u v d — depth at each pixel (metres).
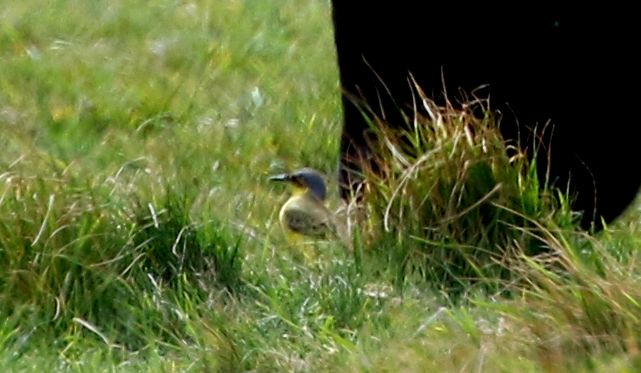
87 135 16.33
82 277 11.25
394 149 11.90
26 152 14.09
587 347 10.00
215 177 14.88
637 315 10.09
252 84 18.55
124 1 22.69
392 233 11.86
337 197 13.41
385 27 11.59
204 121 16.94
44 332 10.98
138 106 17.36
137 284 11.42
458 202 11.84
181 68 19.23
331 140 16.09
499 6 11.30
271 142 16.16
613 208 12.06
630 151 11.71
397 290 11.49
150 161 14.73
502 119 11.73
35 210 11.54
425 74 11.63
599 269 11.02
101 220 11.55
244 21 21.77
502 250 11.56
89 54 19.72
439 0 11.38
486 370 9.79
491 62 11.48
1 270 11.30
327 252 12.21
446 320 10.66
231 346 10.38
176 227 11.87
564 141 11.68
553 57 11.38
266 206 14.07
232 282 11.70
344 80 11.96
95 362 10.48
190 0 22.84
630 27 11.28
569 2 11.20
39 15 21.55
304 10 22.48
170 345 10.74
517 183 11.84
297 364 10.22
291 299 11.38
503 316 10.41
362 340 10.58
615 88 11.45
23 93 17.86
